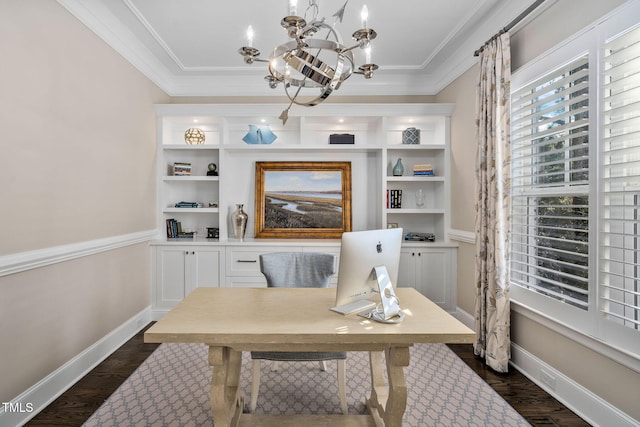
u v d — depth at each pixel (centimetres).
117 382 245
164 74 392
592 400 198
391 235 181
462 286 361
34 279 209
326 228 427
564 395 219
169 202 409
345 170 431
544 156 244
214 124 423
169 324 157
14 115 193
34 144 207
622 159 186
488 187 275
